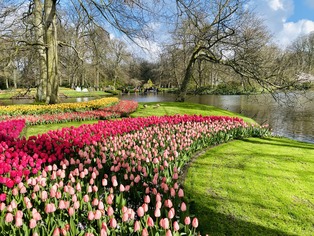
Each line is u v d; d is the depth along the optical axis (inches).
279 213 146.4
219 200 159.5
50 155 186.9
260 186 181.6
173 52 854.5
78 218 118.1
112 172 166.7
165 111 607.5
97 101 671.8
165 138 257.8
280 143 318.0
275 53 729.0
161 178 158.9
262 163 231.6
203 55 788.0
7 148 206.4
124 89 2260.1
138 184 149.6
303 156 259.3
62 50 1103.6
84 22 496.1
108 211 108.7
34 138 238.1
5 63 568.4
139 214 104.5
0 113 488.4
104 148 203.5
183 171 206.1
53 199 128.8
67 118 475.2
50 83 619.2
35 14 703.1
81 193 135.1
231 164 226.2
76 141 216.5
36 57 714.2
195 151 262.2
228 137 306.3
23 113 515.8
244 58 604.7
